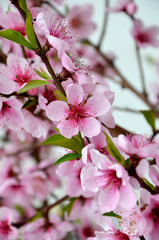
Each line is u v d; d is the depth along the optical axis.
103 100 0.43
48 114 0.42
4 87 0.43
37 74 0.45
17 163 0.85
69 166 0.43
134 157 0.40
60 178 0.79
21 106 0.45
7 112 0.45
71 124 0.42
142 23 0.79
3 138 0.82
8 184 0.75
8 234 0.55
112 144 0.40
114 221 0.44
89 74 0.43
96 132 0.42
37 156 0.81
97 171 0.41
